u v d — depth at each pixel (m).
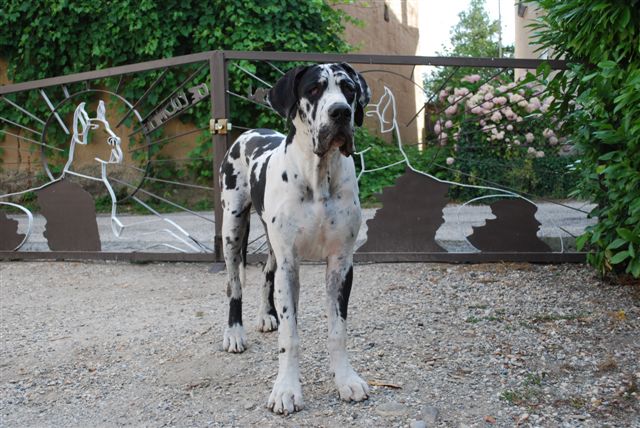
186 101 5.85
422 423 2.63
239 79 9.12
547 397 2.89
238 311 3.73
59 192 6.15
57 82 6.14
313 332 3.88
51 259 6.27
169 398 3.06
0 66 10.72
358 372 3.23
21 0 9.88
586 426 2.61
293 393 2.88
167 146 10.14
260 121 9.41
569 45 4.54
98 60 10.15
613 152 4.04
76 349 3.78
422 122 17.94
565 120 5.04
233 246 3.78
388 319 4.06
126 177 10.21
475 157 8.30
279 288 3.02
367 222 5.57
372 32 14.75
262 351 3.64
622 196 4.17
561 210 7.85
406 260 5.50
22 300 4.97
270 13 9.50
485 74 9.62
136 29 9.56
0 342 3.96
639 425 2.61
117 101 10.06
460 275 5.08
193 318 4.29
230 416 2.84
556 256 5.33
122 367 3.47
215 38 9.52
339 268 3.08
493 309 4.19
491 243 5.51
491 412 2.76
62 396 3.14
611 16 3.93
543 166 7.50
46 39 10.03
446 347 3.54
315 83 2.85
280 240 3.04
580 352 3.39
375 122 12.29
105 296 4.99
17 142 10.57
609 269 4.58
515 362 3.29
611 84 4.07
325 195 2.96
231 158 3.91
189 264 5.88
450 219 7.68
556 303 4.26
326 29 10.27
